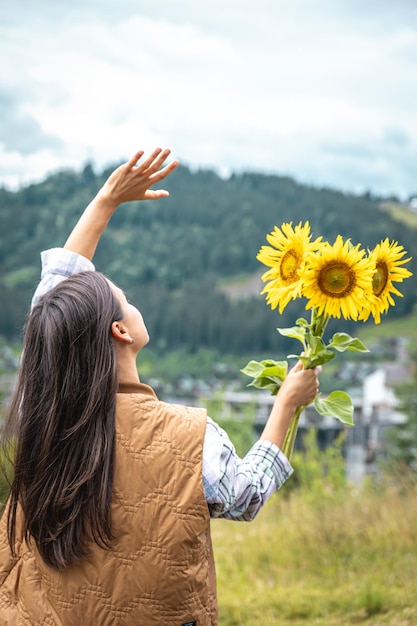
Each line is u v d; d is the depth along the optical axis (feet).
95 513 4.45
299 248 5.71
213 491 4.54
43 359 4.74
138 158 5.82
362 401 225.76
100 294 4.87
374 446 147.23
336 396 5.52
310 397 5.40
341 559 17.15
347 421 5.37
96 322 4.75
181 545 4.44
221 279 462.19
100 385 4.63
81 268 5.82
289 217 490.49
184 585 4.45
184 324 356.38
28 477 4.66
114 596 4.45
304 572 16.84
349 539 18.24
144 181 5.95
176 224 504.43
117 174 5.91
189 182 545.85
